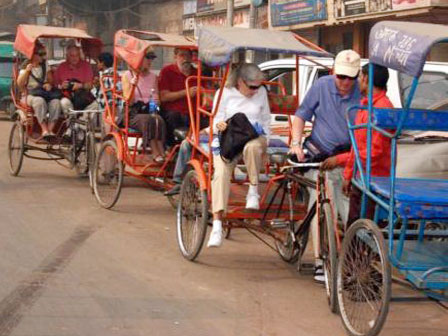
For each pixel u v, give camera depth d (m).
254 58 19.44
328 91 6.60
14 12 46.78
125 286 6.48
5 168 12.74
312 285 6.77
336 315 5.96
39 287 6.32
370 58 5.53
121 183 9.45
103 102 11.03
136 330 5.43
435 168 7.12
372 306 5.29
